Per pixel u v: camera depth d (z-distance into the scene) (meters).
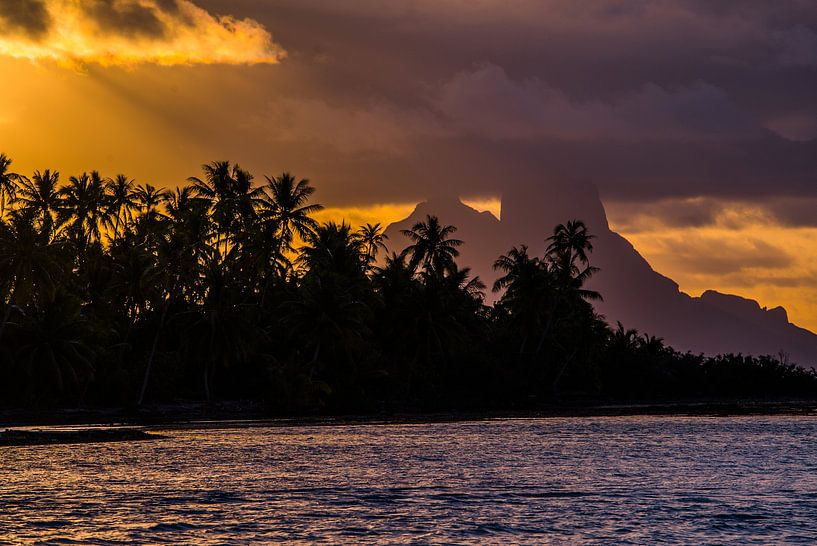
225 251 107.00
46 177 102.75
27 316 80.12
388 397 104.81
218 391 98.94
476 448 57.00
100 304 91.62
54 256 76.06
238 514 34.00
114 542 29.64
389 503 36.44
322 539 30.33
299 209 106.06
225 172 109.25
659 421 85.06
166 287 90.25
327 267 102.06
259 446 57.16
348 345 93.50
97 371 87.31
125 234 108.62
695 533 31.58
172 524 32.19
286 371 89.94
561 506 36.09
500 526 32.38
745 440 64.25
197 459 49.84
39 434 62.69
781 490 40.31
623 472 45.88
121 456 51.03
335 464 48.06
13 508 34.66
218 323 87.56
